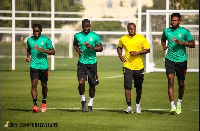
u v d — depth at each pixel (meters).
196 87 40.06
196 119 24.14
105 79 47.72
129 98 25.98
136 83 26.09
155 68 58.91
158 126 22.30
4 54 85.94
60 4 65.94
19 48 85.88
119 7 73.94
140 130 21.38
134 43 25.89
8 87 39.78
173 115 25.36
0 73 55.09
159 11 54.59
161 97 33.22
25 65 71.25
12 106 28.64
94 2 73.44
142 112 26.42
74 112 26.30
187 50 59.44
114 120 23.77
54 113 25.89
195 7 68.06
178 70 26.16
